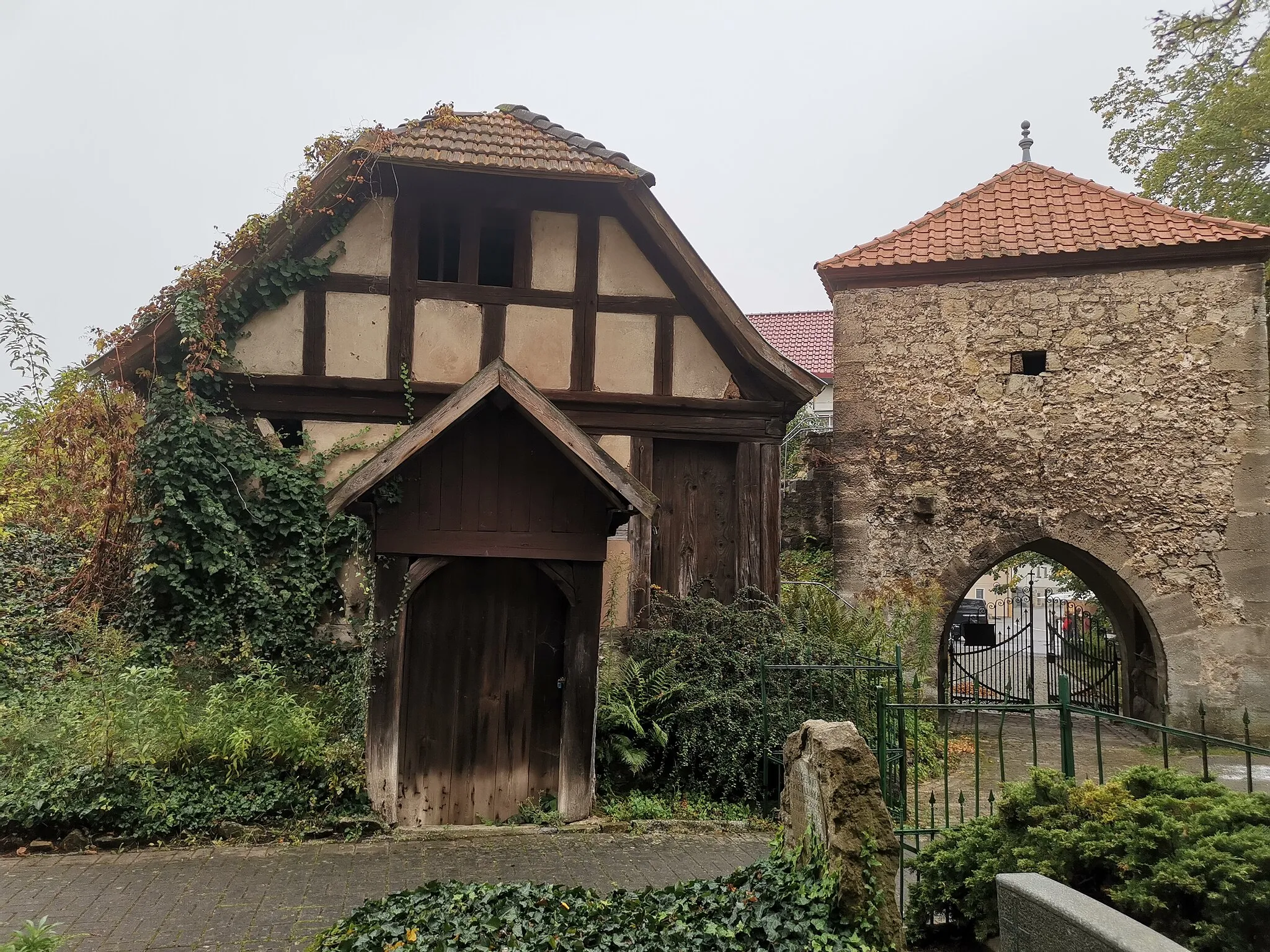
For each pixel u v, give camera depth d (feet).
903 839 17.51
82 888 17.08
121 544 27.07
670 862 19.70
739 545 29.58
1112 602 42.57
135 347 25.98
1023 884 11.43
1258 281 35.12
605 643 27.86
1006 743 33.50
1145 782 13.53
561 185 29.27
